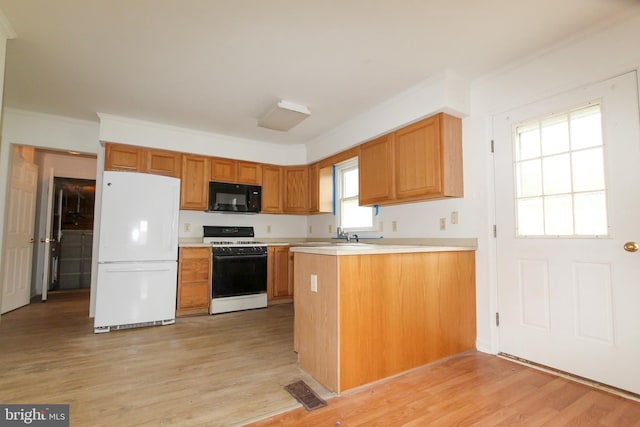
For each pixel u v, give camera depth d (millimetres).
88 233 5727
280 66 2527
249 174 4480
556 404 1804
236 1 1817
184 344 2779
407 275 2258
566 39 2182
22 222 4086
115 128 3582
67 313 3840
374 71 2604
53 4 1838
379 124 3266
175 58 2412
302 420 1651
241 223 4734
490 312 2580
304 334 2266
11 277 3896
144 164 3766
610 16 1955
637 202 1910
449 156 2727
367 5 1851
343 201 4410
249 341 2863
